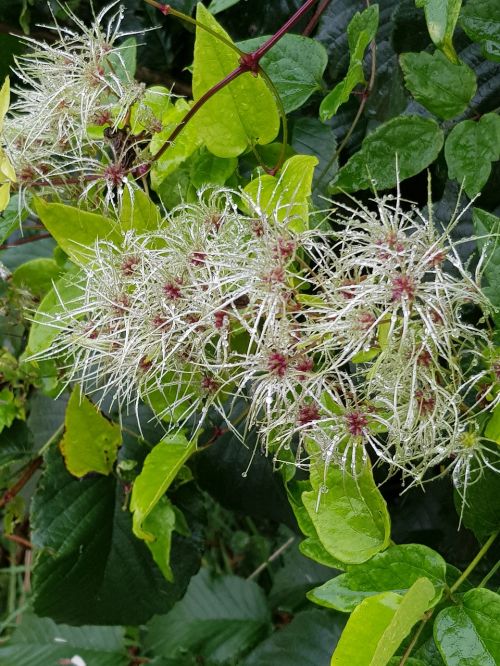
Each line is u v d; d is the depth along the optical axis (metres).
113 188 0.35
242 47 0.38
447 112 0.34
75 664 0.59
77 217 0.32
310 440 0.29
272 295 0.27
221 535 0.70
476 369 0.31
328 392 0.27
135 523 0.33
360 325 0.26
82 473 0.42
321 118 0.36
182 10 0.47
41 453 0.47
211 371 0.30
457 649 0.26
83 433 0.41
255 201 0.33
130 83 0.34
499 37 0.33
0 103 0.31
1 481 0.50
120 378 0.31
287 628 0.51
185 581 0.45
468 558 0.41
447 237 0.27
